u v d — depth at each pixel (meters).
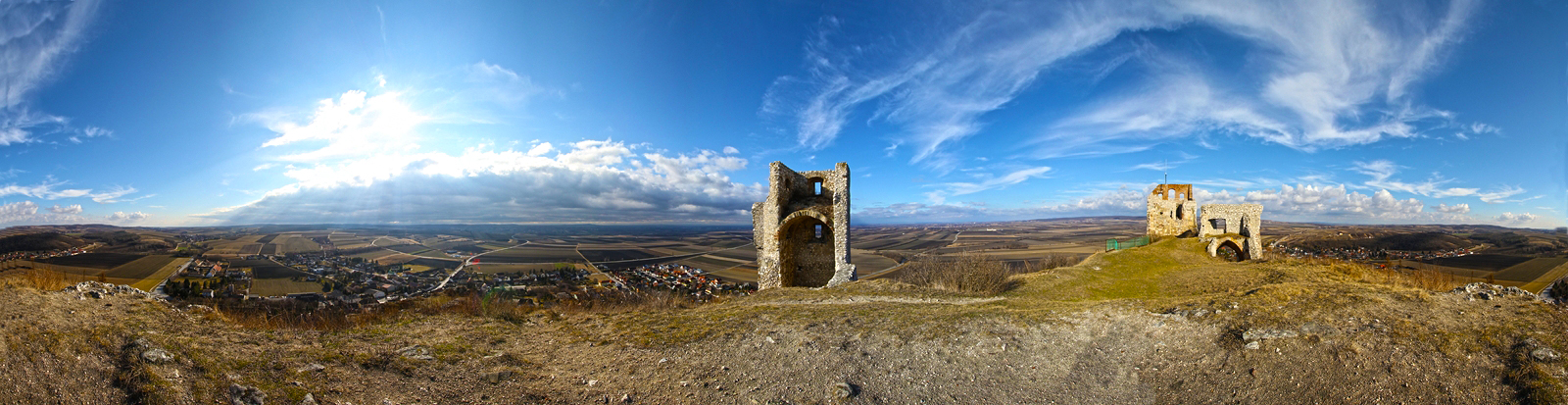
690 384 8.60
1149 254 30.53
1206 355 8.70
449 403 7.50
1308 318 9.31
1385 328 8.55
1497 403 6.24
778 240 26.08
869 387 8.26
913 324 11.92
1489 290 10.58
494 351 10.09
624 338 11.30
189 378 7.00
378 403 7.20
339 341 9.70
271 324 10.56
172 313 10.04
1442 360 7.28
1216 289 19.62
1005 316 12.24
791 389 8.25
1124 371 8.72
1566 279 12.94
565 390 8.34
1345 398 6.84
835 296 18.36
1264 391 7.34
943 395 8.00
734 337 11.21
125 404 6.18
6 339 6.84
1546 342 7.27
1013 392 8.09
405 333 10.77
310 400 6.95
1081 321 11.44
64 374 6.53
